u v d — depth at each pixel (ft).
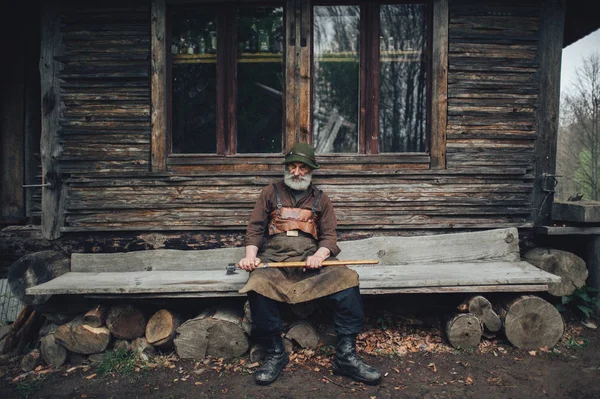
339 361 9.62
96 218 12.81
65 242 12.93
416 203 12.74
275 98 12.97
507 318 10.79
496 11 12.57
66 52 12.68
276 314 9.72
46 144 12.75
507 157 12.78
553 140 12.91
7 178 15.33
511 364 10.14
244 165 12.83
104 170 12.77
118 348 10.78
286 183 10.67
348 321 9.65
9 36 15.28
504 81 12.68
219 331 10.60
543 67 12.78
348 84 12.99
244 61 12.94
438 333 11.63
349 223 12.69
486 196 12.81
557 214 12.56
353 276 9.71
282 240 10.47
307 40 12.56
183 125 13.07
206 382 9.59
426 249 12.54
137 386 9.52
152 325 10.84
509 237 12.55
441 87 12.59
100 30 12.68
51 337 10.71
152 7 12.58
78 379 9.96
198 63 12.98
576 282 12.00
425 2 12.82
